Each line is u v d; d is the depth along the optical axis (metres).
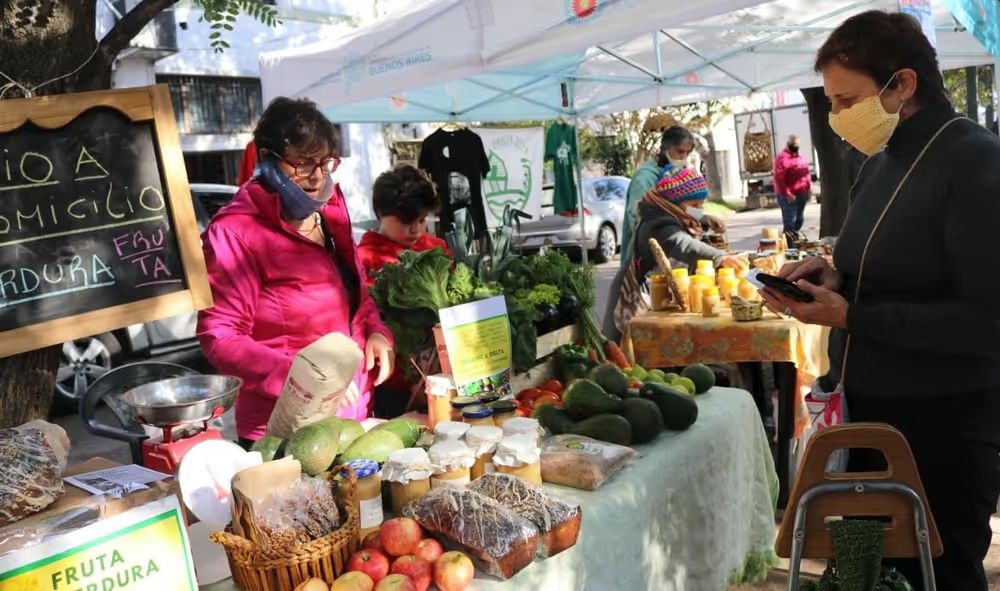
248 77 13.46
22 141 1.84
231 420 6.06
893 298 2.10
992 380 2.03
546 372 3.06
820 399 2.23
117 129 1.99
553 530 1.82
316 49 4.87
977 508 2.08
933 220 2.00
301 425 1.99
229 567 1.75
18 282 1.83
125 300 1.99
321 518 1.66
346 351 1.95
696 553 2.57
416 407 2.86
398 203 3.71
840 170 7.41
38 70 2.04
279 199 2.50
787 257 5.15
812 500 1.95
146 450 1.90
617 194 15.15
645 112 21.61
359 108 6.77
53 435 1.60
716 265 4.73
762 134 11.62
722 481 2.74
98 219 1.95
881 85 2.00
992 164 1.91
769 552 3.17
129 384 2.71
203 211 6.78
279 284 2.55
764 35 6.43
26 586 1.35
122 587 1.47
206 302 2.11
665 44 6.60
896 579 2.02
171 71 12.39
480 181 7.73
